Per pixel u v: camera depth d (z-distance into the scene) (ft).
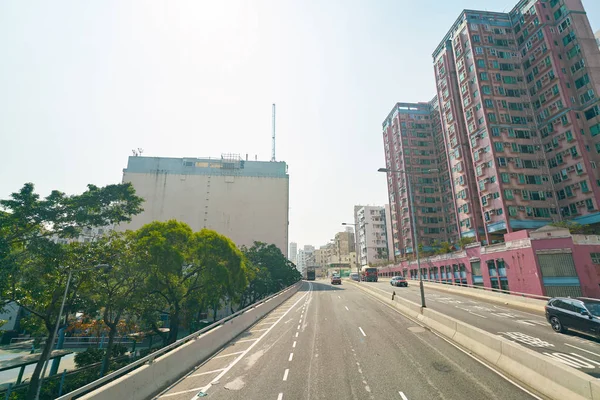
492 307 88.33
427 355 41.70
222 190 243.81
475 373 34.22
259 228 239.09
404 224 262.06
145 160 245.86
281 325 69.56
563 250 101.76
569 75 153.17
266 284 164.14
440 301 101.45
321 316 78.59
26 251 61.87
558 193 148.46
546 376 28.86
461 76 183.52
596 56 149.18
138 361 31.58
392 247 308.81
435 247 229.45
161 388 33.88
